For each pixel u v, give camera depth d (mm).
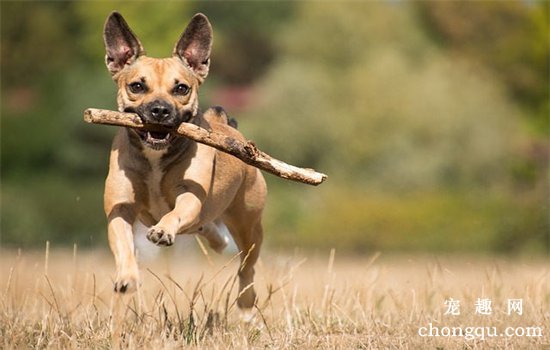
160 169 9688
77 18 62625
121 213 9688
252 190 11195
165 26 58562
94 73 54594
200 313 11336
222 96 66625
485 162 46719
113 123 9273
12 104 59125
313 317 10617
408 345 9211
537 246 34719
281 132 47719
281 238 37469
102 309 11547
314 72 50031
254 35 74500
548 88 54812
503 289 12523
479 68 58562
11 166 52531
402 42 54094
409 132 47062
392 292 12039
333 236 37312
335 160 47281
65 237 41469
